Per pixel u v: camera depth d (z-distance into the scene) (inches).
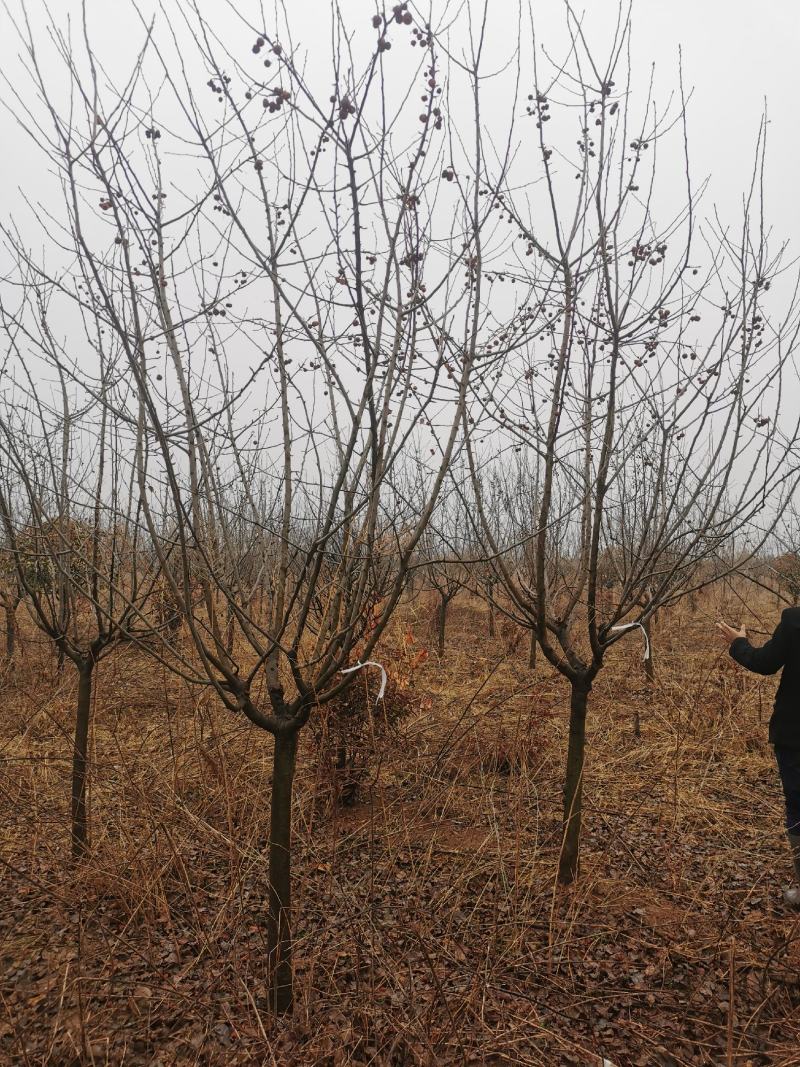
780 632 138.1
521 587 158.2
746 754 239.6
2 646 380.5
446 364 111.0
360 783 191.3
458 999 114.8
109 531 164.2
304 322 99.8
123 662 325.7
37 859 163.5
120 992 118.7
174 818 165.2
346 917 138.7
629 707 293.3
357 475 103.1
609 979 121.9
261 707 226.7
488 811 186.2
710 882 154.9
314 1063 102.7
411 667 207.6
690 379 136.1
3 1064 103.7
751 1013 113.5
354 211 92.4
